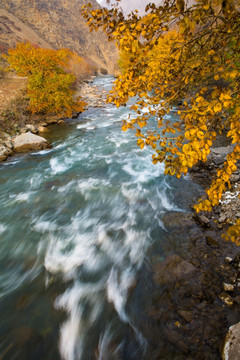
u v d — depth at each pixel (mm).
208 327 3828
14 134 14383
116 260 5520
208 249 5336
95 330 4148
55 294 4832
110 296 4699
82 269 5367
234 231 1590
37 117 17641
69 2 131250
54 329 4191
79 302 4641
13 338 4082
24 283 5098
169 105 2299
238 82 1648
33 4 104938
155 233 6129
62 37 107250
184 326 3918
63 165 10906
